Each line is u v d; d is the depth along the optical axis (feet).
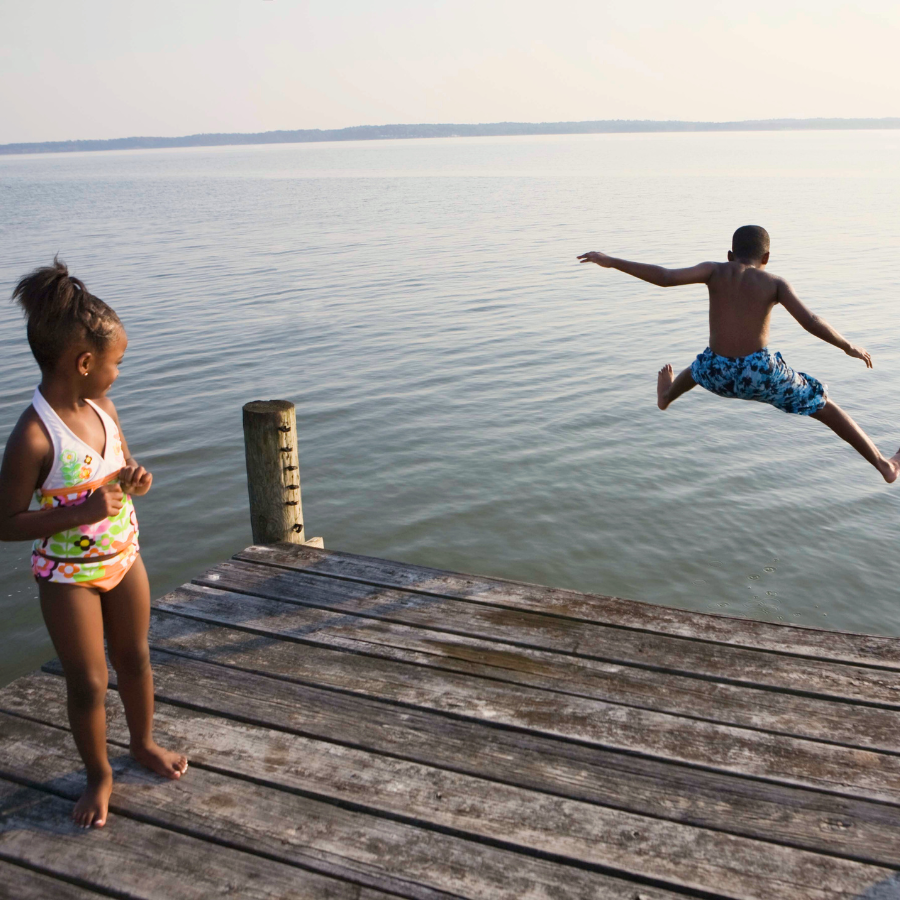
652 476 35.42
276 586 13.76
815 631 12.17
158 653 11.77
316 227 147.95
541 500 33.40
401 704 10.53
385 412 43.88
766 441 38.96
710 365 13.66
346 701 10.61
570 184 272.51
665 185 252.42
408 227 143.84
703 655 11.57
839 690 10.71
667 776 9.21
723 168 369.30
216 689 10.88
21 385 47.73
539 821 8.54
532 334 60.75
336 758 9.53
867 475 34.99
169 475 36.14
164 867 8.01
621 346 56.80
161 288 83.41
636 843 8.24
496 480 35.37
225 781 9.18
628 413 43.14
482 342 58.49
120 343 7.85
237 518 32.19
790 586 26.99
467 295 77.10
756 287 13.21
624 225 136.56
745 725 10.07
